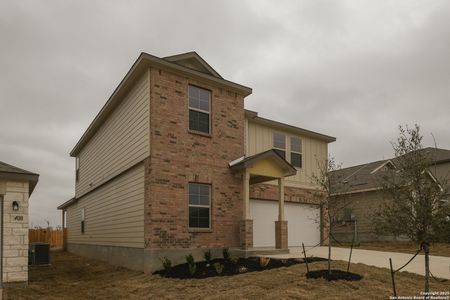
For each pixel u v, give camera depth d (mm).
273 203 17359
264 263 11422
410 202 7164
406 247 17750
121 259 14812
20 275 10625
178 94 13648
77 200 24625
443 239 7023
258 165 14352
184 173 13344
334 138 20516
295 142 19109
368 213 22859
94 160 20469
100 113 18062
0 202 10516
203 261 12750
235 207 14469
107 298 9336
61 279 12594
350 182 24594
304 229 18500
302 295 8086
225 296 8320
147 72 13367
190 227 13297
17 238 10641
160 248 12391
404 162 7578
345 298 7906
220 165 14352
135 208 13750
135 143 14102
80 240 23109
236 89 15180
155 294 9234
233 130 14992
